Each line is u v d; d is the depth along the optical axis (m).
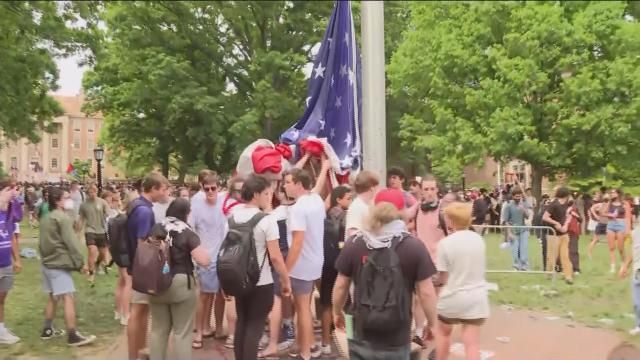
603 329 7.49
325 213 6.44
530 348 6.60
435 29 29.92
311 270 5.86
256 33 23.06
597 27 25.84
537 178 27.86
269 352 6.12
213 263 6.64
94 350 6.46
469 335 4.96
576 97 25.61
